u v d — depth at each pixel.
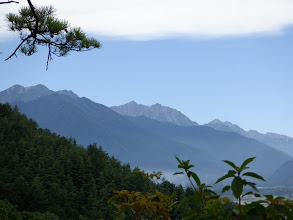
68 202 118.44
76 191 127.62
